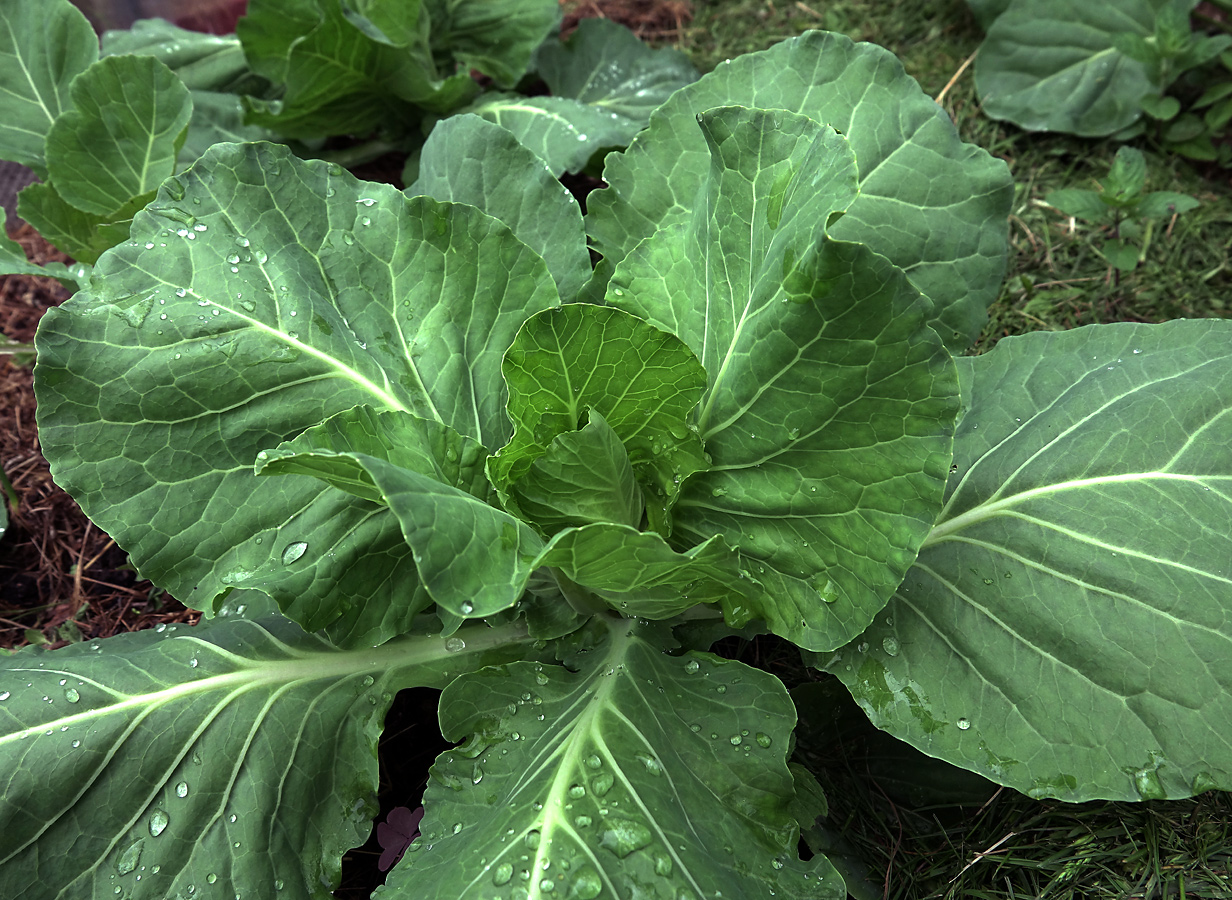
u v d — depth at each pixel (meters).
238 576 0.38
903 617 0.39
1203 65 0.73
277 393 0.39
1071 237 0.68
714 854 0.34
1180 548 0.38
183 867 0.37
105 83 0.58
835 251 0.31
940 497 0.34
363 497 0.37
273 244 0.41
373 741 0.40
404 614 0.39
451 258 0.42
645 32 0.86
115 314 0.39
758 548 0.38
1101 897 0.41
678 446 0.37
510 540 0.33
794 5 0.86
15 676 0.39
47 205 0.61
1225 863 0.41
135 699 0.39
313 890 0.39
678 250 0.42
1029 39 0.74
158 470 0.38
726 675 0.39
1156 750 0.35
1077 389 0.43
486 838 0.34
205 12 0.88
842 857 0.43
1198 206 0.66
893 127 0.47
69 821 0.37
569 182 0.74
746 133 0.36
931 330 0.32
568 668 0.41
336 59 0.64
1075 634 0.38
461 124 0.47
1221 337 0.42
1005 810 0.44
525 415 0.35
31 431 0.64
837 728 0.46
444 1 0.73
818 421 0.35
